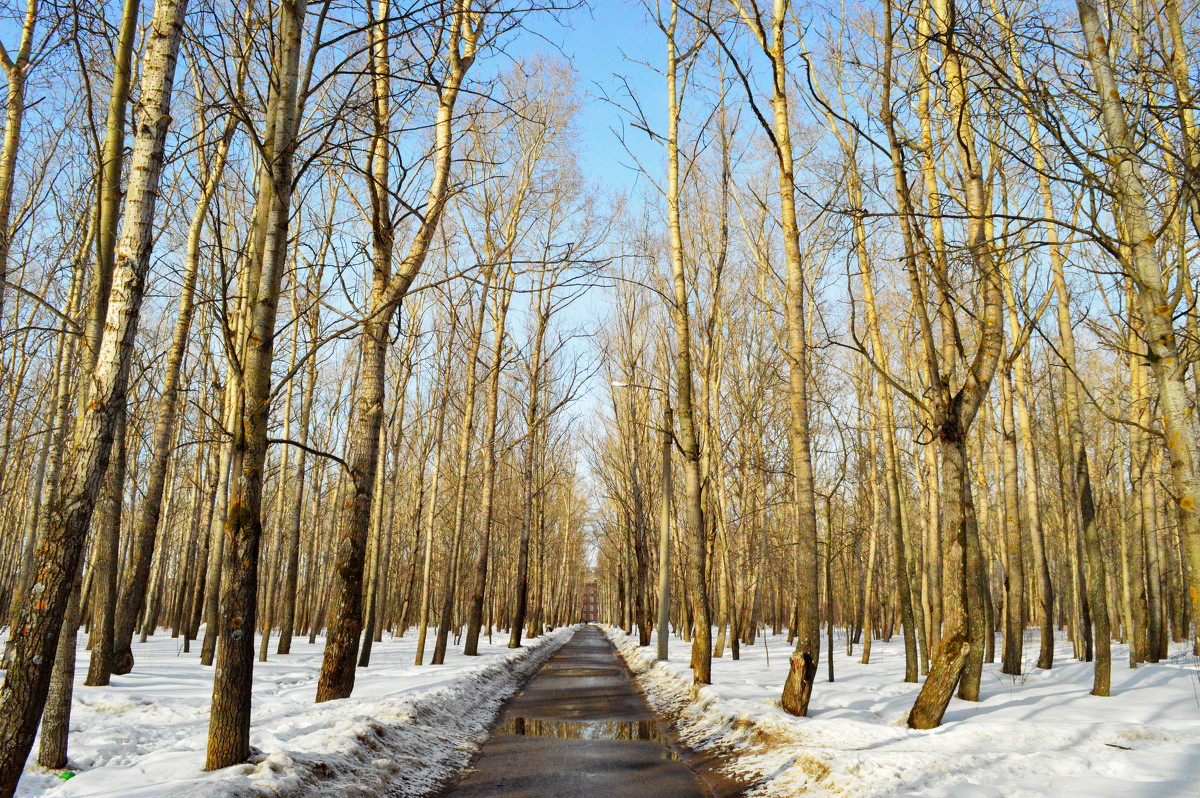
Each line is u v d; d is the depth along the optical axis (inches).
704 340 871.7
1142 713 393.7
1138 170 215.9
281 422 970.7
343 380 1201.4
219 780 237.5
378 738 356.8
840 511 1047.6
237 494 280.1
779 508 1301.7
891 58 389.1
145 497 633.6
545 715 555.5
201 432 857.5
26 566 617.6
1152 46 251.4
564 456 1722.4
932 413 421.1
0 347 693.9
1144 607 722.2
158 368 816.3
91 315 256.1
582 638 2158.0
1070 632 959.0
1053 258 573.3
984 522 873.5
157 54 236.2
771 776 321.1
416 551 1029.2
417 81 317.1
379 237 501.7
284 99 298.7
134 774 263.9
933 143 463.2
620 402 1360.7
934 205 470.3
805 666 428.1
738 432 991.6
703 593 593.9
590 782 332.8
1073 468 722.8
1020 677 574.9
